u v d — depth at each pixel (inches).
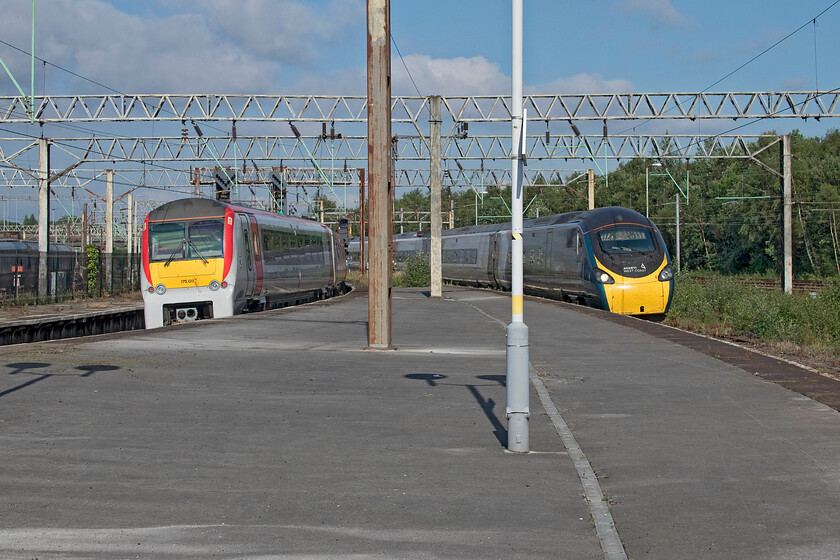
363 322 944.9
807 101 1414.9
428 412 400.2
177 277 1011.3
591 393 458.6
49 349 619.5
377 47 681.6
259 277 1134.4
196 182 2233.0
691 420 382.9
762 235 2753.4
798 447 328.2
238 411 395.9
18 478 275.1
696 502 255.8
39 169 1581.0
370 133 685.3
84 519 234.2
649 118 1448.1
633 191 4015.8
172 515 239.0
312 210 2728.8
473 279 2170.3
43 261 1563.7
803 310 1079.0
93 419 370.0
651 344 715.4
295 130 1691.7
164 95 1382.9
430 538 222.1
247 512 242.7
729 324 1147.9
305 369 545.0
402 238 3011.8
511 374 320.5
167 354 605.6
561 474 287.9
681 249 3211.1
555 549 214.7
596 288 1190.9
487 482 277.3
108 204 2132.1
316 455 312.2
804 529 230.2
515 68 322.3
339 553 209.9
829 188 2630.4
